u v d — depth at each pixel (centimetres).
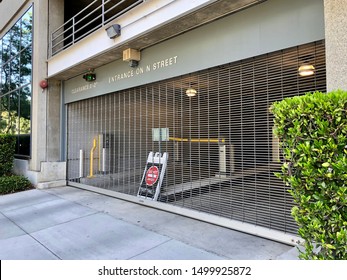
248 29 389
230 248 344
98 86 687
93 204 584
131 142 611
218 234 395
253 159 396
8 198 659
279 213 369
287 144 203
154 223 450
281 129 203
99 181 706
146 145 573
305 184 188
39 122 792
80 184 762
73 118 809
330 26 269
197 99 470
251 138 398
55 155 817
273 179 375
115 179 654
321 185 176
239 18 399
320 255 184
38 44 790
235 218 416
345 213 169
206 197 457
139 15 490
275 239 363
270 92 378
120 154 642
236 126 416
